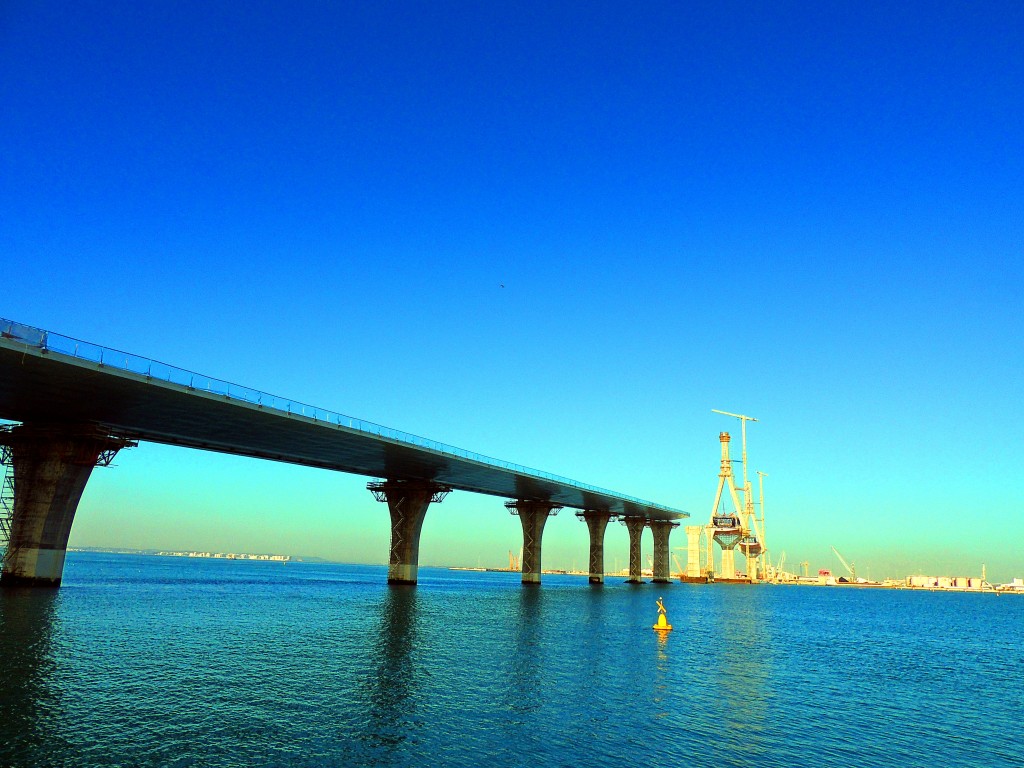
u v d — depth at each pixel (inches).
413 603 2746.1
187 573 6082.7
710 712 947.3
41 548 2329.0
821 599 5536.4
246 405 2345.0
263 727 773.3
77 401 2233.0
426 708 889.5
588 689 1057.5
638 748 761.0
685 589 5900.6
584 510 5910.4
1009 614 4372.5
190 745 700.7
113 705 834.2
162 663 1119.6
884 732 893.8
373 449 3152.1
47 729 726.5
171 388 2102.6
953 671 1514.5
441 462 3523.6
